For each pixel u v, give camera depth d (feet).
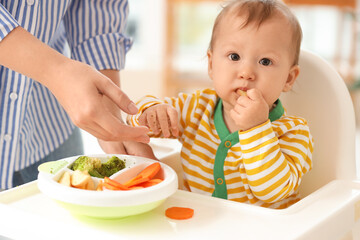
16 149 2.52
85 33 2.72
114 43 2.72
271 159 2.19
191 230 1.68
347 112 2.65
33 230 1.76
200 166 2.67
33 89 2.72
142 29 11.59
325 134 2.71
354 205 2.06
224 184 2.56
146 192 1.64
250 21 2.46
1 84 2.44
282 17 2.51
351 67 11.04
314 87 2.75
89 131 1.82
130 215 1.70
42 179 1.74
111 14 2.78
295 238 1.61
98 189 1.71
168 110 2.52
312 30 10.87
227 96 2.54
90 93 1.69
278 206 2.56
